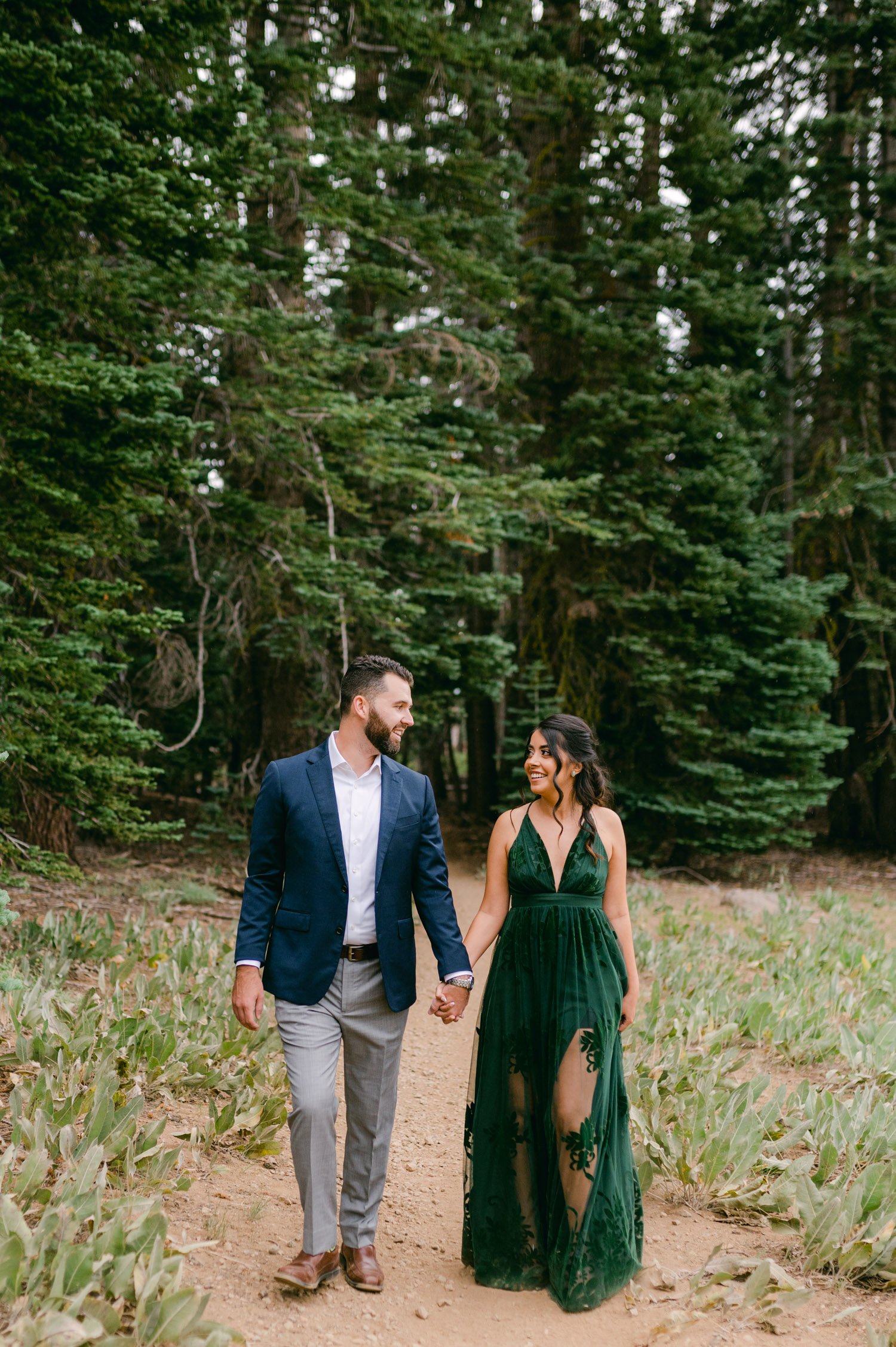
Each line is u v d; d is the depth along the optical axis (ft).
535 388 44.27
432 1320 9.46
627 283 45.50
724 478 40.88
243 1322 9.00
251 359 32.14
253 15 33.09
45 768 20.24
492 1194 10.26
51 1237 8.95
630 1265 10.08
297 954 9.56
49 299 22.81
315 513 39.17
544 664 43.32
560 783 10.50
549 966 10.27
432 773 72.90
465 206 38.73
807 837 43.37
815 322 53.26
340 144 30.91
